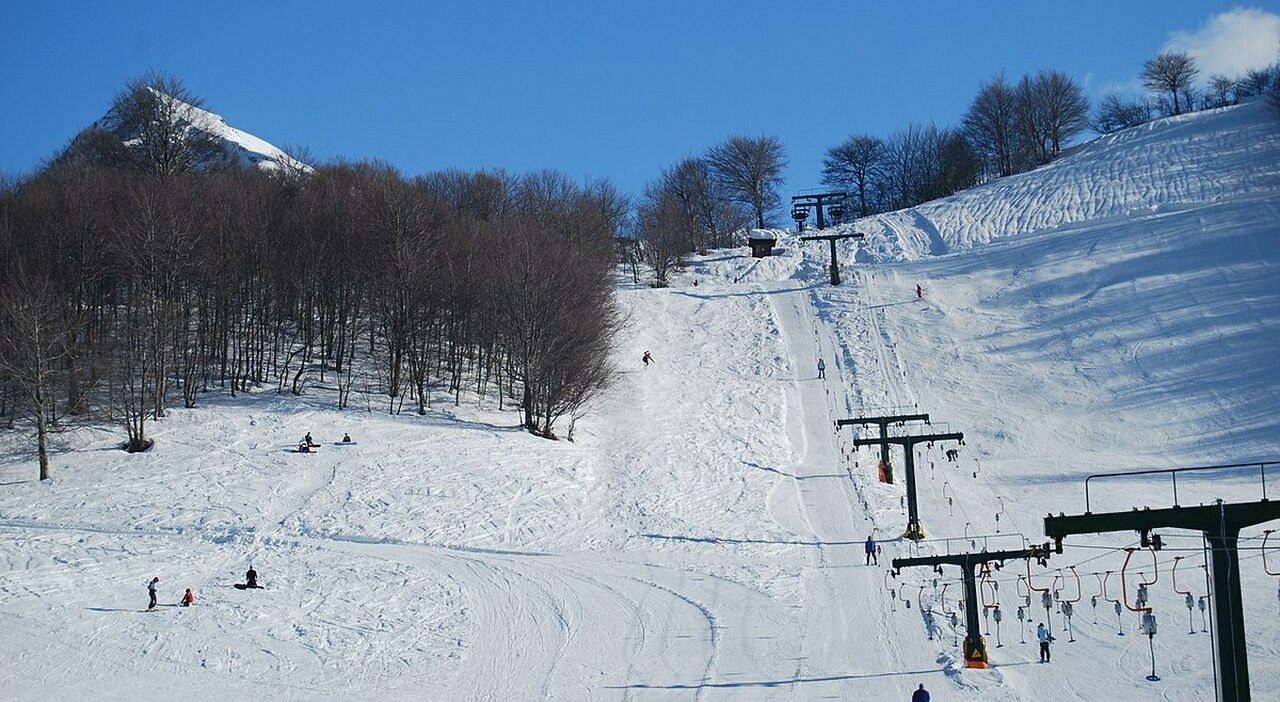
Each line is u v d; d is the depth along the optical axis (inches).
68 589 1760.6
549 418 2773.1
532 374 2785.4
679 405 3097.9
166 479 2314.2
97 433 2581.2
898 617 1630.2
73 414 2598.4
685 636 1577.3
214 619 1642.5
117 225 2925.7
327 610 1692.9
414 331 3026.6
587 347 2874.0
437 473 2372.0
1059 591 1737.2
